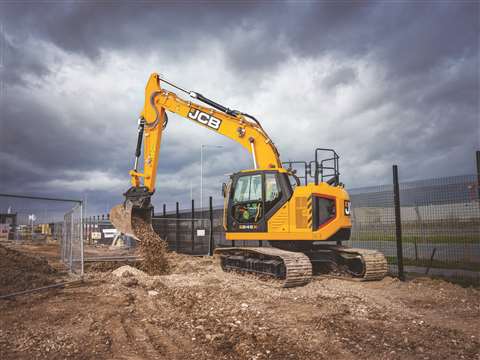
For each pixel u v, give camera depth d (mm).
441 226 10273
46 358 4438
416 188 10977
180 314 6527
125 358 4523
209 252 18250
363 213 12836
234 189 11164
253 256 10656
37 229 13594
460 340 5273
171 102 12648
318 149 10766
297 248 10734
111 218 12664
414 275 10867
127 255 14727
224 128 11977
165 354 4680
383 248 11992
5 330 5414
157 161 12633
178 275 11047
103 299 7406
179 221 20828
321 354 4680
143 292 8320
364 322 6121
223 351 4770
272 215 10328
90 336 5223
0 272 8992
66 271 11000
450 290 8734
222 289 8672
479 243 9367
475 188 9484
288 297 7914
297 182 10969
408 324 6039
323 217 10016
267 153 11359
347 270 10617
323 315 6449
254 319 6230
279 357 4574
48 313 6324
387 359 4547
